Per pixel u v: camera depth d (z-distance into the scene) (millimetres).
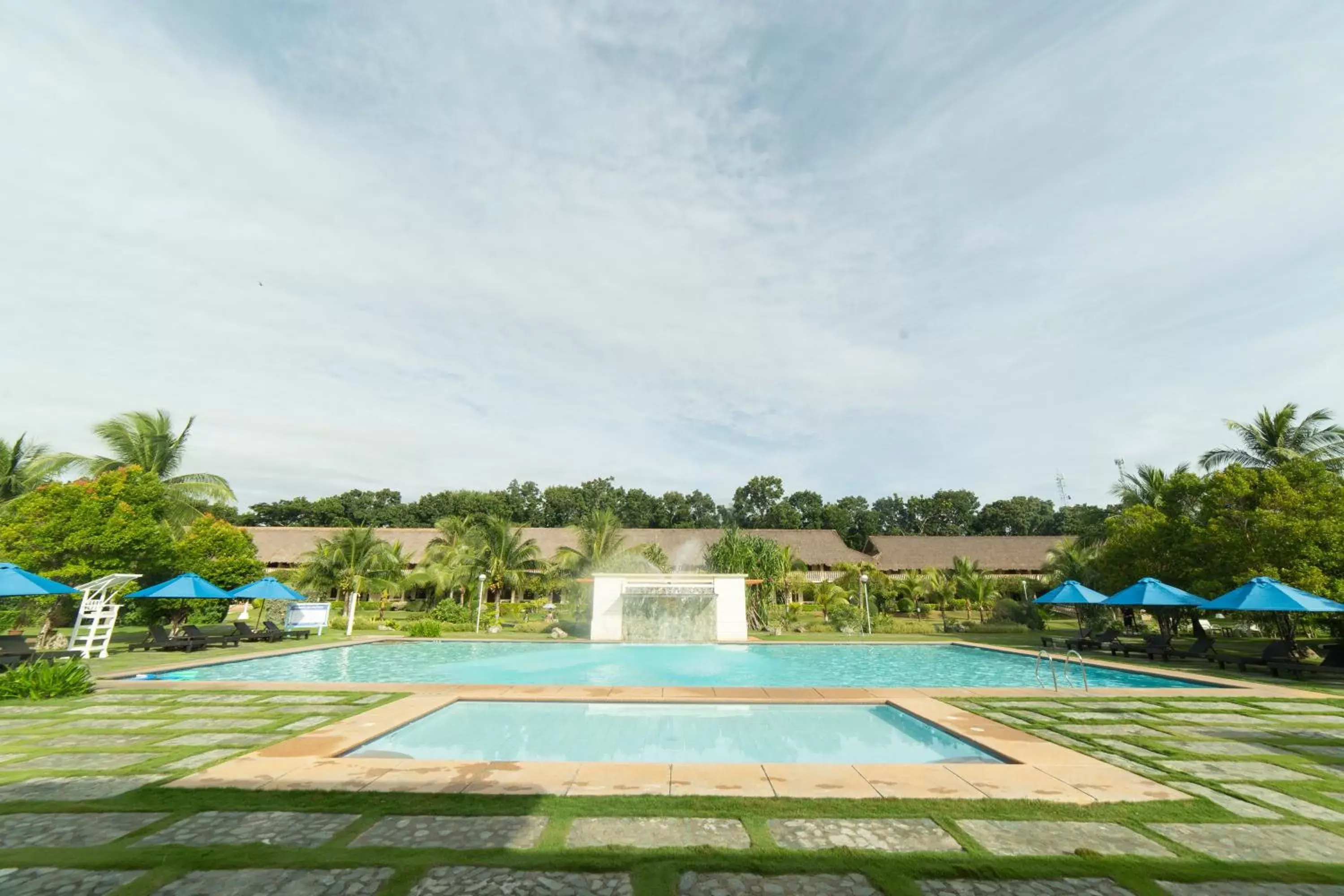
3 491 30031
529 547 34125
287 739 7891
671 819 5172
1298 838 4875
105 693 11250
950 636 26531
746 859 4379
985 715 9844
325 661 18312
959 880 4090
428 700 10516
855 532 82625
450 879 4043
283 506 73812
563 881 4023
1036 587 39938
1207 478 21828
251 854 4371
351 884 3938
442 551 38438
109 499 21609
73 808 5297
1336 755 7438
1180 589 21406
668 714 10711
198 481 30500
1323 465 22406
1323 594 16547
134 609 23812
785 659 19906
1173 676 14578
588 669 17625
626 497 79312
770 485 82625
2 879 3941
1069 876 4137
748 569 31062
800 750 8695
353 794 5730
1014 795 5859
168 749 7359
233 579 25172
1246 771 6777
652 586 23500
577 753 8531
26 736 8062
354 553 28875
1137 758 7281
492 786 5977
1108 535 27375
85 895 3736
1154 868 4258
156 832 4789
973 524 85062
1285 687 12742
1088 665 17688
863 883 4035
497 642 22531
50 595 16672
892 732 9648
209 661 16188
